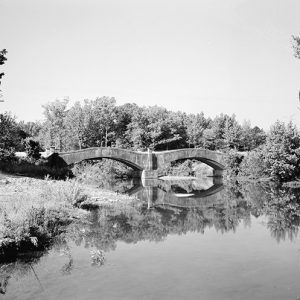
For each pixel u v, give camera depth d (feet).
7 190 87.97
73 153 198.70
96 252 52.16
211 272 43.96
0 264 46.80
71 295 36.83
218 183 205.87
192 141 362.74
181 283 40.19
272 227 72.69
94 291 37.91
